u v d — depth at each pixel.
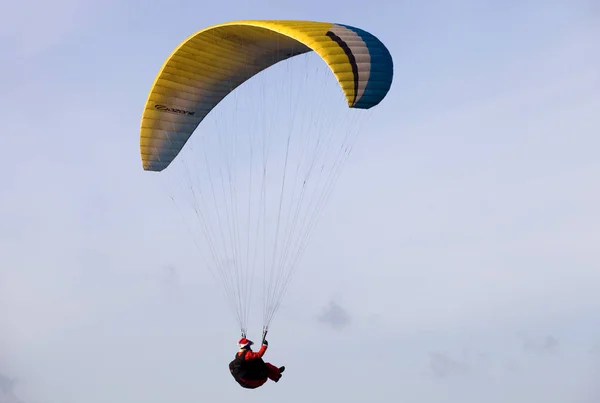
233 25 57.03
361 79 54.56
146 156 64.50
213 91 63.72
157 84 61.34
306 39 54.53
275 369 54.34
